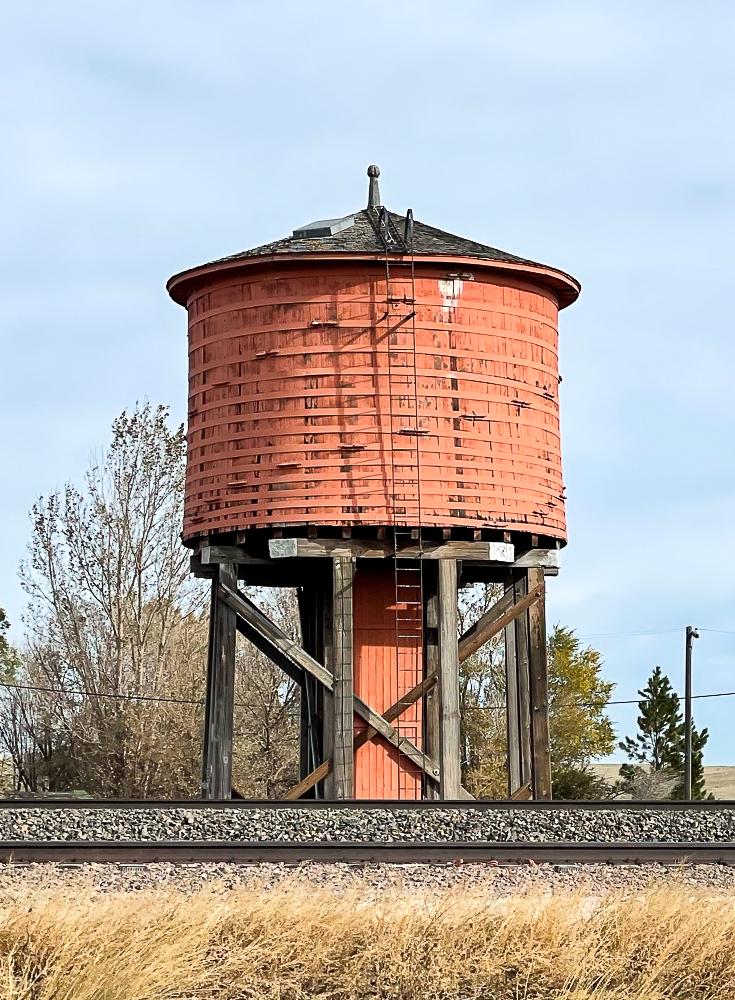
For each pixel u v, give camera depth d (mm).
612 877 19516
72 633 59594
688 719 62031
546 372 30500
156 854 19953
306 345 28828
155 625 59781
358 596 30719
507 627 30797
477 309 29422
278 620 66000
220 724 29422
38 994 13070
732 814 23828
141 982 12938
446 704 28453
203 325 30188
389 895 16078
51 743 64875
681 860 20156
